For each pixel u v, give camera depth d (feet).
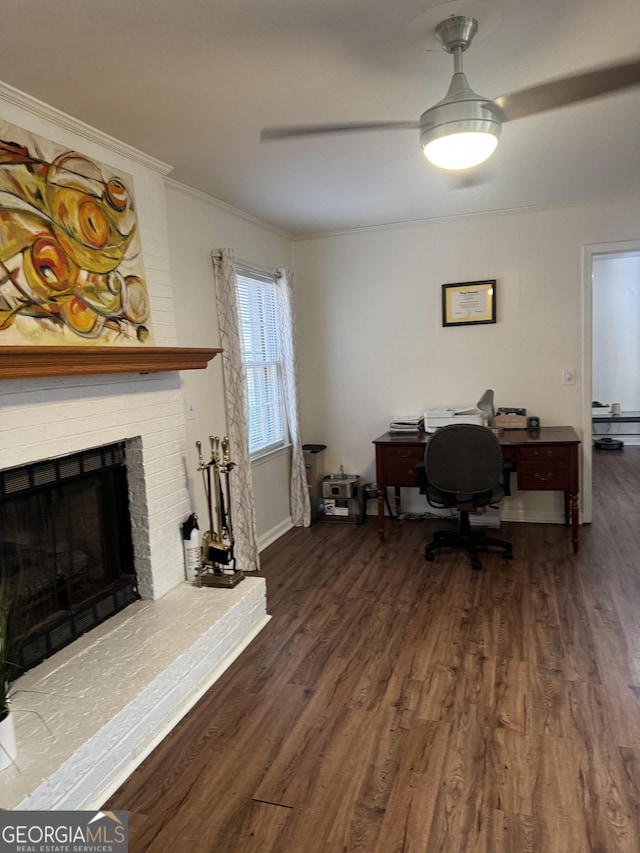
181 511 9.45
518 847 4.98
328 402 15.31
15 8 4.88
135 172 8.48
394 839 5.13
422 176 10.15
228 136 7.98
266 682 7.68
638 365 22.59
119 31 5.33
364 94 6.84
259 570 11.71
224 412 11.56
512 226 13.29
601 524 13.60
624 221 12.53
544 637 8.49
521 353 13.65
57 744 5.60
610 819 5.22
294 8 5.09
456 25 5.42
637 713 6.68
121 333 7.91
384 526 13.51
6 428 6.29
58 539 7.55
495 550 12.17
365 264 14.49
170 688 6.98
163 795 5.77
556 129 8.22
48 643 7.19
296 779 5.91
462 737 6.41
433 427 13.30
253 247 12.93
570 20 5.41
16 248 6.26
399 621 9.22
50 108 6.77
